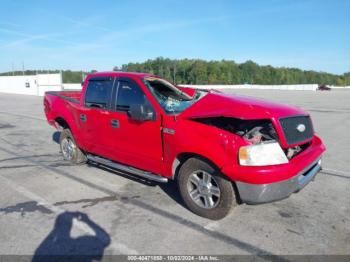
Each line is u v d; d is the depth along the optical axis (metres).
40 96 36.97
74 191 4.75
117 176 5.47
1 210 4.07
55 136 9.67
